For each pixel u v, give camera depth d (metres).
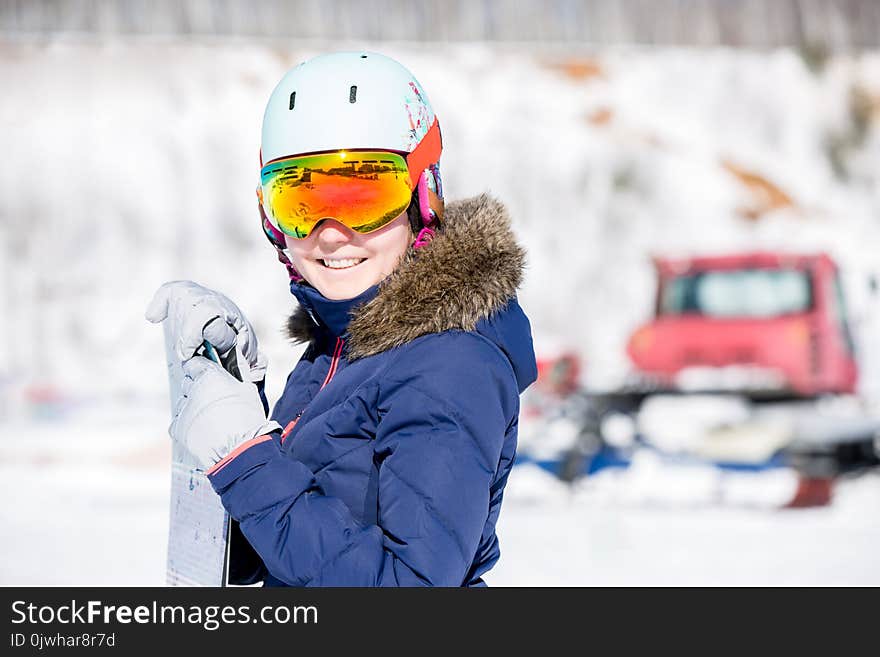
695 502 16.95
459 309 3.13
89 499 16.80
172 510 3.61
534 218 22.84
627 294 21.78
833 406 17.45
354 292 3.38
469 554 3.00
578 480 17.41
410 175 3.36
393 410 3.07
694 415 17.50
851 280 22.19
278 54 23.80
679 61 24.67
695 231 22.84
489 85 24.14
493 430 3.09
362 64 3.38
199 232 21.86
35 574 12.20
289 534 2.92
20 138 21.88
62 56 22.66
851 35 25.05
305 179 3.28
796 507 16.59
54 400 19.84
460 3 24.62
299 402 3.70
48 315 20.66
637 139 23.86
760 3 25.06
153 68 22.95
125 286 21.16
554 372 18.03
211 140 22.62
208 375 3.21
